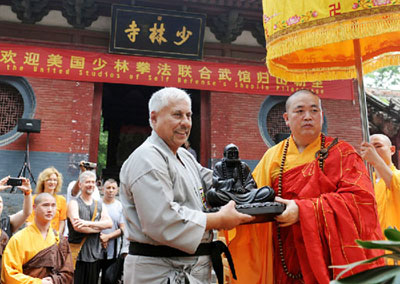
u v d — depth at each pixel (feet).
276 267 9.54
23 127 33.30
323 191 8.66
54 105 36.01
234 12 38.81
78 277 16.06
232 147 8.53
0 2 37.32
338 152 8.96
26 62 35.81
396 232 4.38
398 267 4.21
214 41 41.42
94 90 38.09
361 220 8.02
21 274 12.41
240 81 39.60
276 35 11.12
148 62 38.27
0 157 34.17
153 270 7.05
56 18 38.19
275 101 40.63
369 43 14.11
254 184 8.63
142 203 6.90
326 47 13.92
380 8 9.75
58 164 34.88
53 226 17.28
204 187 8.84
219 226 7.15
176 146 7.87
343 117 41.01
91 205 17.04
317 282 8.32
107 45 38.75
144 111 69.31
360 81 12.37
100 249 16.84
